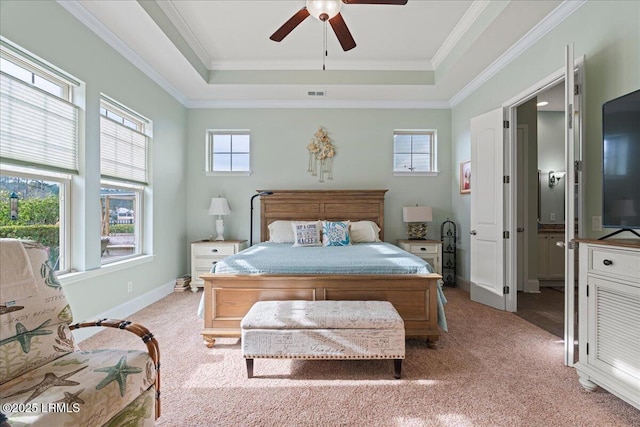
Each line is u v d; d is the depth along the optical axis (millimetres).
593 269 1710
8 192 2053
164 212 3902
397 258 2641
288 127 4594
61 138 2373
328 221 4254
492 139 3389
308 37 3340
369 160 4613
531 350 2320
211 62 3900
